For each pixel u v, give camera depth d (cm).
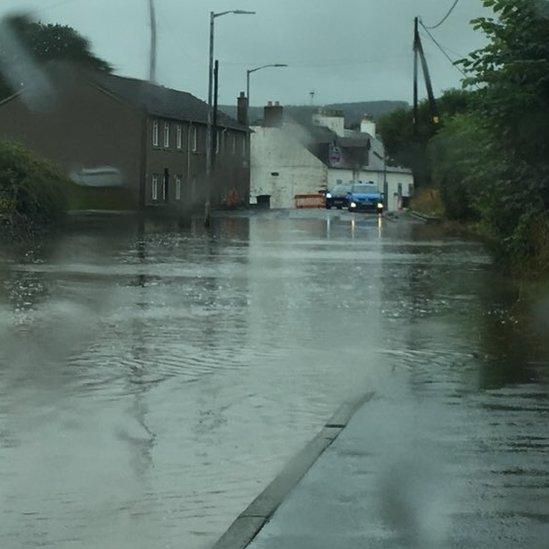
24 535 824
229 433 1161
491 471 973
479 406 1271
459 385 1415
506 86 2383
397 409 1255
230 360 1623
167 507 897
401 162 10144
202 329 1944
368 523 822
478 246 4275
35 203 4906
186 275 2944
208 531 836
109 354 1666
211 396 1355
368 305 2317
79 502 909
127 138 8556
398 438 1103
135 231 5303
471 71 2436
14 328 1927
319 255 3744
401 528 809
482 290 2616
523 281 2642
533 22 2367
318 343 1794
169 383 1439
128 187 8550
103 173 8575
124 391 1383
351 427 1156
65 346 1736
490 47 2417
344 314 2169
